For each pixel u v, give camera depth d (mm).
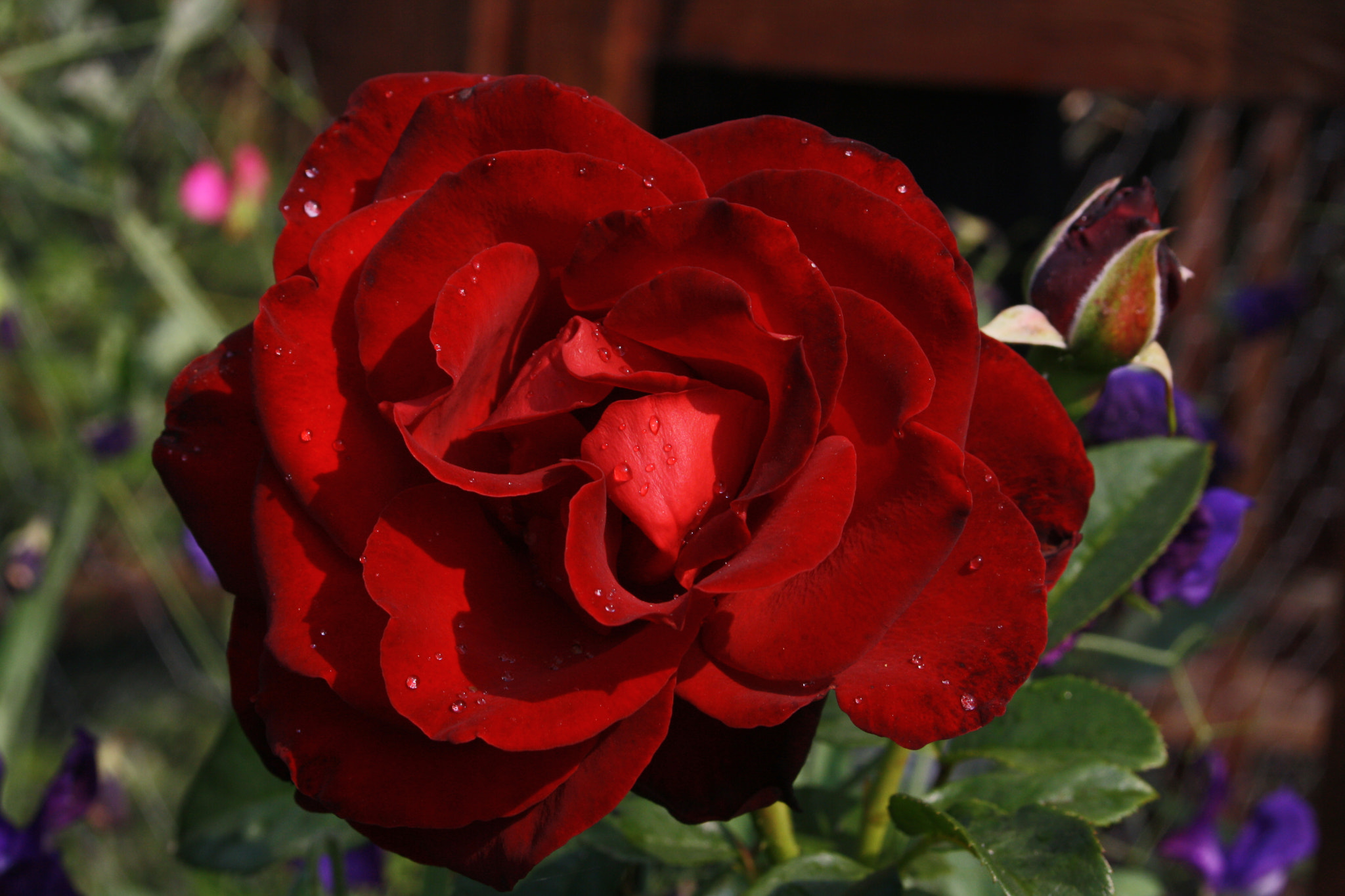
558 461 369
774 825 405
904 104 1343
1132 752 410
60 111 908
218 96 1102
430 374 367
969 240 823
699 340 363
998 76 891
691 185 367
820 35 876
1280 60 900
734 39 871
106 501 954
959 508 355
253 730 376
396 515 361
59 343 1067
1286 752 1044
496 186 361
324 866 500
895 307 362
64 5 983
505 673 360
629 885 449
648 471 360
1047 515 375
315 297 365
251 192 953
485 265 358
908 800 382
